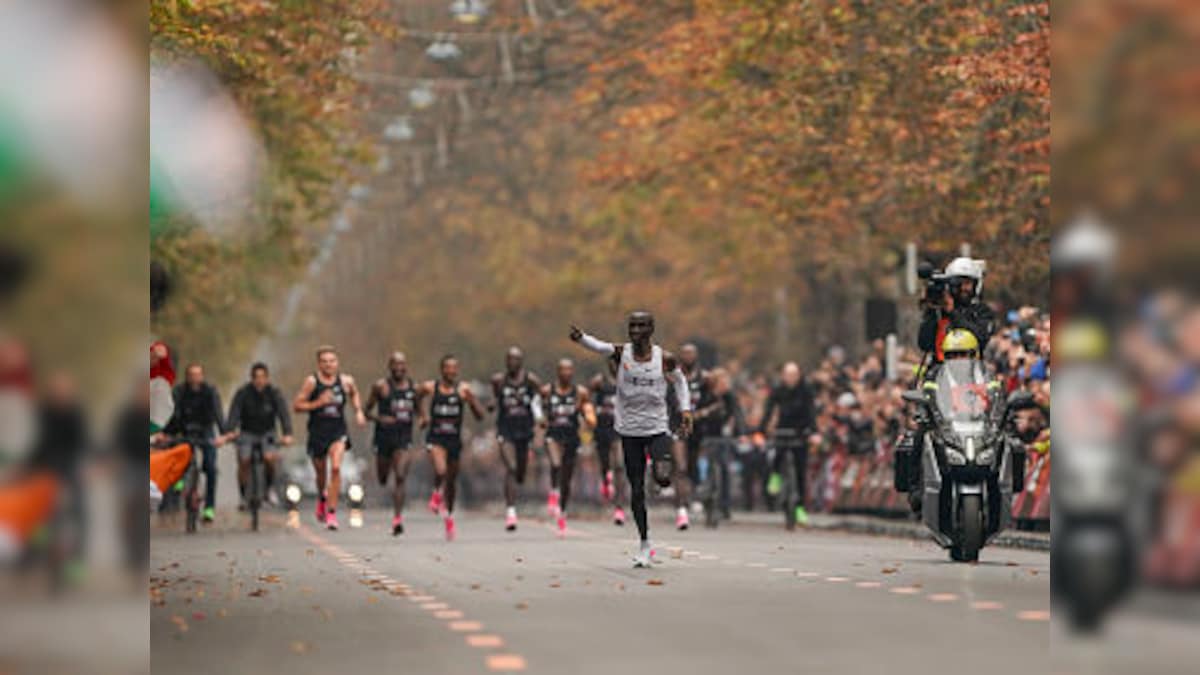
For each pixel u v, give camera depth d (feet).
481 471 505.25
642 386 152.15
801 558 168.66
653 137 368.68
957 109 278.46
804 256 412.98
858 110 307.37
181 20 228.84
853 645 87.30
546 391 247.50
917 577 138.10
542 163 540.52
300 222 382.83
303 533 253.44
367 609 114.32
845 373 295.48
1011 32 269.85
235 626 102.06
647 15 372.38
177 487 283.59
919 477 154.81
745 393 364.38
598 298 526.98
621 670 77.56
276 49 293.64
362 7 302.04
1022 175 276.00
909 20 301.84
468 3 437.17
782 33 314.55
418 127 540.52
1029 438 211.82
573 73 452.76
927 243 309.22
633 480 154.51
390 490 493.36
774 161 329.52
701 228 425.28
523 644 89.97
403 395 240.94
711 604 114.93
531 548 198.39
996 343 233.96
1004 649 84.07
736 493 350.43
